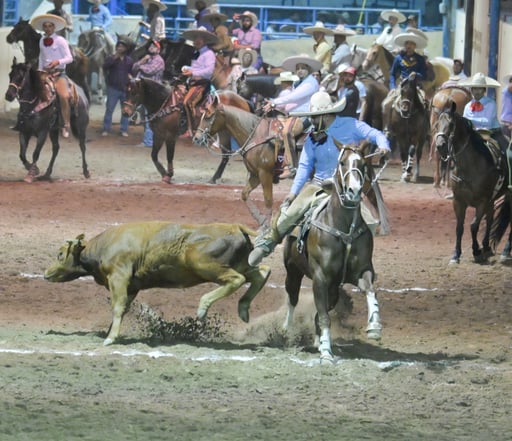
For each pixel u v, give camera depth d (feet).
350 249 43.73
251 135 82.17
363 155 43.27
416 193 99.91
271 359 44.37
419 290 61.26
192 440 33.96
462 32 163.84
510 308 57.52
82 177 104.88
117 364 43.04
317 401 39.04
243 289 59.72
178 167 114.32
